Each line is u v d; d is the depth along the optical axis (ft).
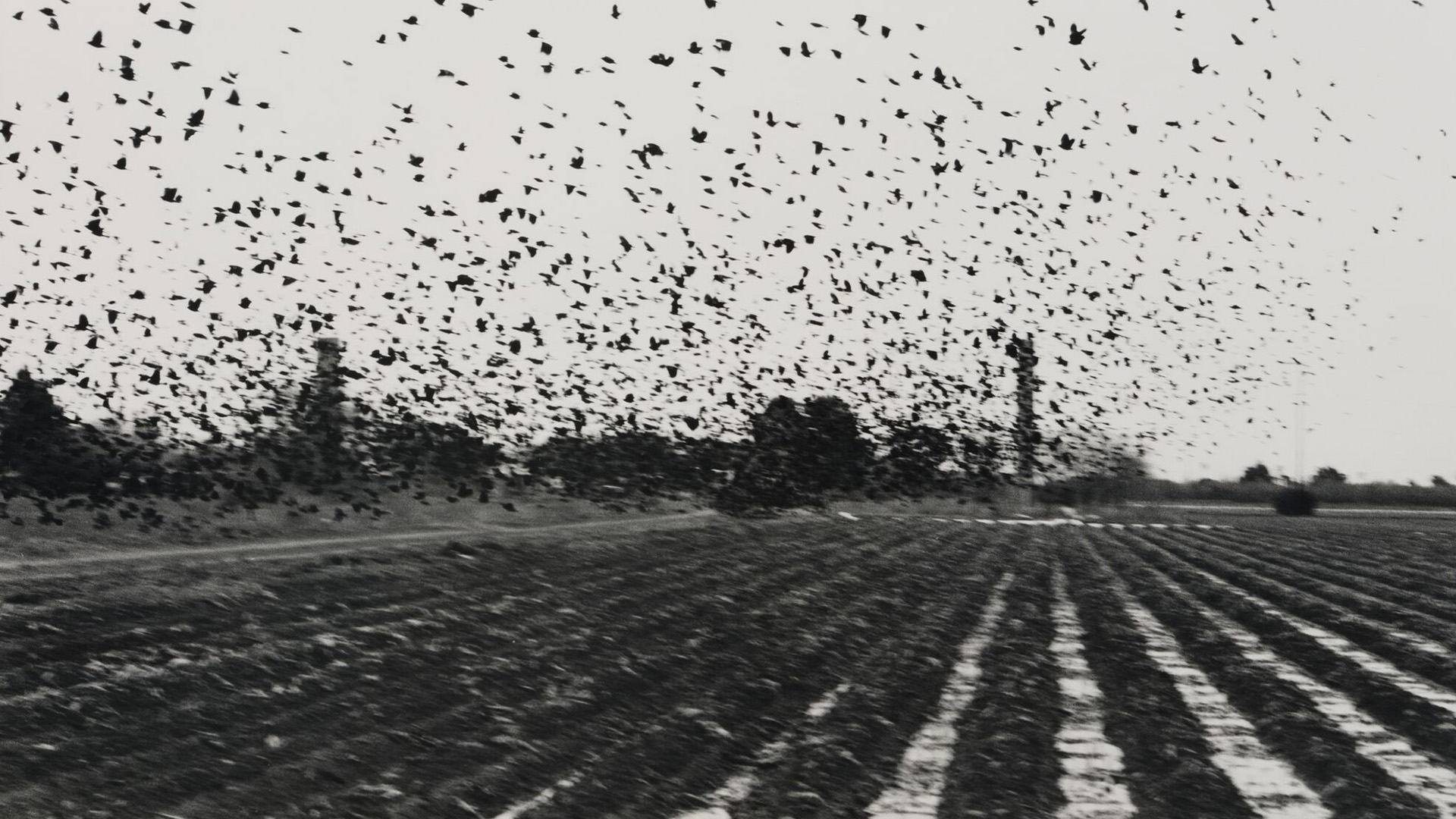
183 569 97.76
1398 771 44.04
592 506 209.97
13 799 36.09
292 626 73.82
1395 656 73.26
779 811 36.83
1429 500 378.12
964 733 49.19
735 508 167.02
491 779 39.70
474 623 78.33
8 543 106.83
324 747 44.21
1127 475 285.02
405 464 115.44
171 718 47.67
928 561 143.64
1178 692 59.26
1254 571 136.67
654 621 82.02
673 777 40.78
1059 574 129.70
